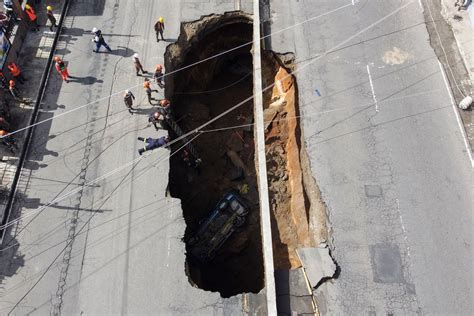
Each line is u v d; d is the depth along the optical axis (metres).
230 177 19.97
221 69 23.48
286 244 15.60
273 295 13.26
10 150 17.72
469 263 14.45
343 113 17.44
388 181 15.95
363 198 15.66
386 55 18.83
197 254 17.36
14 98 19.17
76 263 15.05
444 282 14.14
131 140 17.55
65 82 19.05
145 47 19.80
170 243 15.29
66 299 14.44
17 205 16.28
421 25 19.66
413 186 15.84
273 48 19.08
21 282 14.77
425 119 17.23
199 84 22.12
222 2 20.73
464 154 16.47
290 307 13.64
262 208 15.14
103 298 14.38
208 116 21.22
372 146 16.69
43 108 18.44
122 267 14.88
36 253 15.28
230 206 18.12
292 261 15.05
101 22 20.67
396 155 16.47
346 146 16.70
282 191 16.97
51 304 14.37
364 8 20.20
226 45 22.14
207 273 17.64
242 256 18.14
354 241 14.86
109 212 15.98
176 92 20.31
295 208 16.17
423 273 14.29
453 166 16.22
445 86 17.97
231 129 21.34
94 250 15.25
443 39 19.22
